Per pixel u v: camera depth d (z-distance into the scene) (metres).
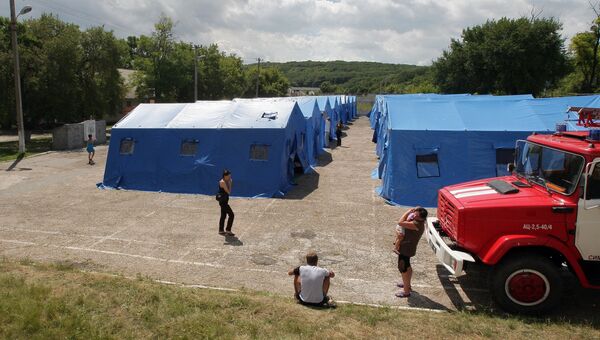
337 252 10.30
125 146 17.92
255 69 99.38
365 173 20.19
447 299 7.82
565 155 7.12
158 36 52.16
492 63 51.75
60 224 12.40
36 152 28.66
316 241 11.05
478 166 14.42
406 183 14.67
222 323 6.14
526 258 6.85
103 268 9.20
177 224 12.48
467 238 7.13
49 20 36.19
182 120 18.11
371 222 12.67
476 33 55.50
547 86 54.69
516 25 51.50
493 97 21.33
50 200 15.38
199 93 57.41
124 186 17.55
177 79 52.56
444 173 14.55
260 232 11.76
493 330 6.23
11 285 7.25
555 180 7.22
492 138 14.49
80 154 27.56
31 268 8.39
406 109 16.00
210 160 16.88
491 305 7.52
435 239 7.89
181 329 5.94
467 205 7.23
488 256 6.94
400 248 7.80
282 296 7.64
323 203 14.87
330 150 27.84
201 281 8.59
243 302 6.91
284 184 16.75
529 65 50.59
